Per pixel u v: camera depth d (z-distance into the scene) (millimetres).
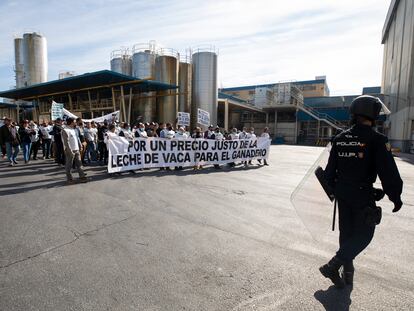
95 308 2465
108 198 6164
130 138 9438
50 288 2762
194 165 11195
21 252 3525
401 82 30344
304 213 3434
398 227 4871
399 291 2836
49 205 5543
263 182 8586
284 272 3150
